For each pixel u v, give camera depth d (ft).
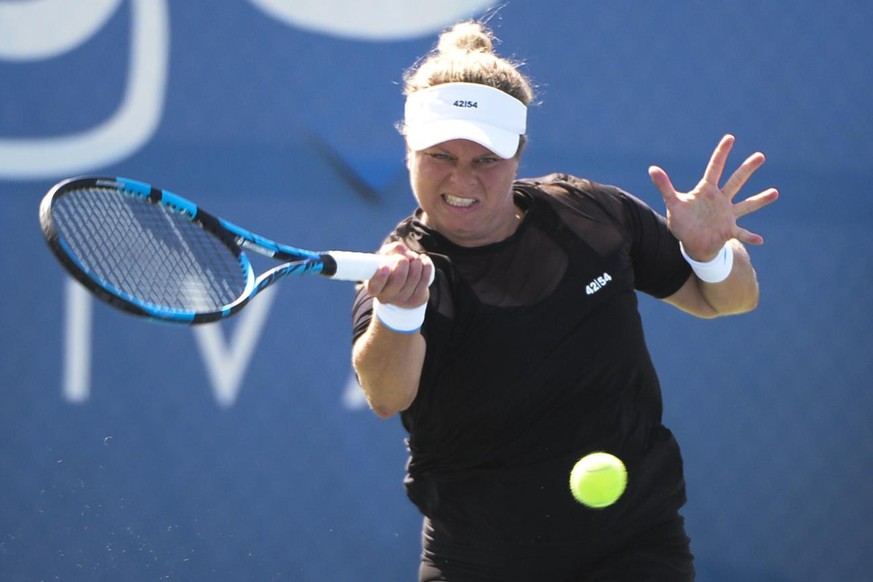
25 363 49.01
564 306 28.81
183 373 49.44
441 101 28.35
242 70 50.52
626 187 51.70
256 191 50.11
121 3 50.39
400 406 28.17
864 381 52.34
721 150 30.78
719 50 52.54
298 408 49.73
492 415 28.78
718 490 51.47
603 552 29.86
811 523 51.75
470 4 51.49
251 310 49.80
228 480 49.24
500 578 29.94
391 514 49.78
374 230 50.39
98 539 48.47
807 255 52.49
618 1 52.13
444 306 28.37
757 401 51.90
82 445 48.85
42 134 49.90
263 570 49.06
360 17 51.01
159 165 50.06
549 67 51.70
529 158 51.16
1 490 48.49
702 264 31.35
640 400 30.25
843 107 53.01
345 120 50.67
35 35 50.08
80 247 26.89
